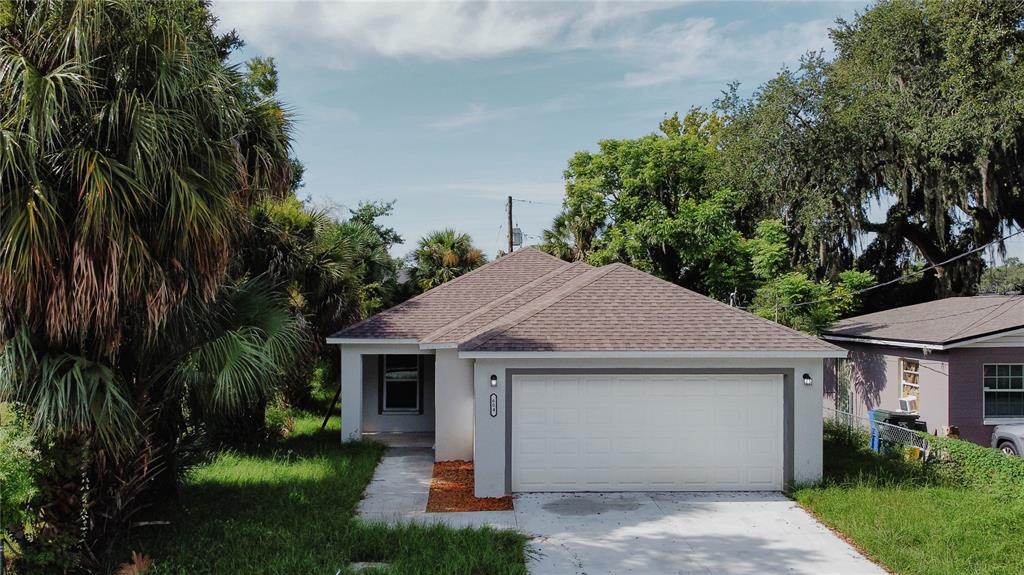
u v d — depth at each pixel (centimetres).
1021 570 784
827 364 2178
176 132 792
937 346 1549
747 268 2567
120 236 729
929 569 791
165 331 848
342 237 2059
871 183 2550
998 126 2144
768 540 940
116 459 809
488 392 1180
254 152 994
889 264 2880
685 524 1012
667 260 2842
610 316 1248
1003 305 1745
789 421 1188
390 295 2798
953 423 1552
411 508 1107
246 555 838
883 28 2492
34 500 765
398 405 1902
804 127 2425
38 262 698
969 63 2164
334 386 2580
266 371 933
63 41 750
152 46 795
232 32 1717
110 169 729
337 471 1305
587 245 3127
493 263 2014
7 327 732
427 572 781
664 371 1188
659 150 2780
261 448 1554
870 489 1122
